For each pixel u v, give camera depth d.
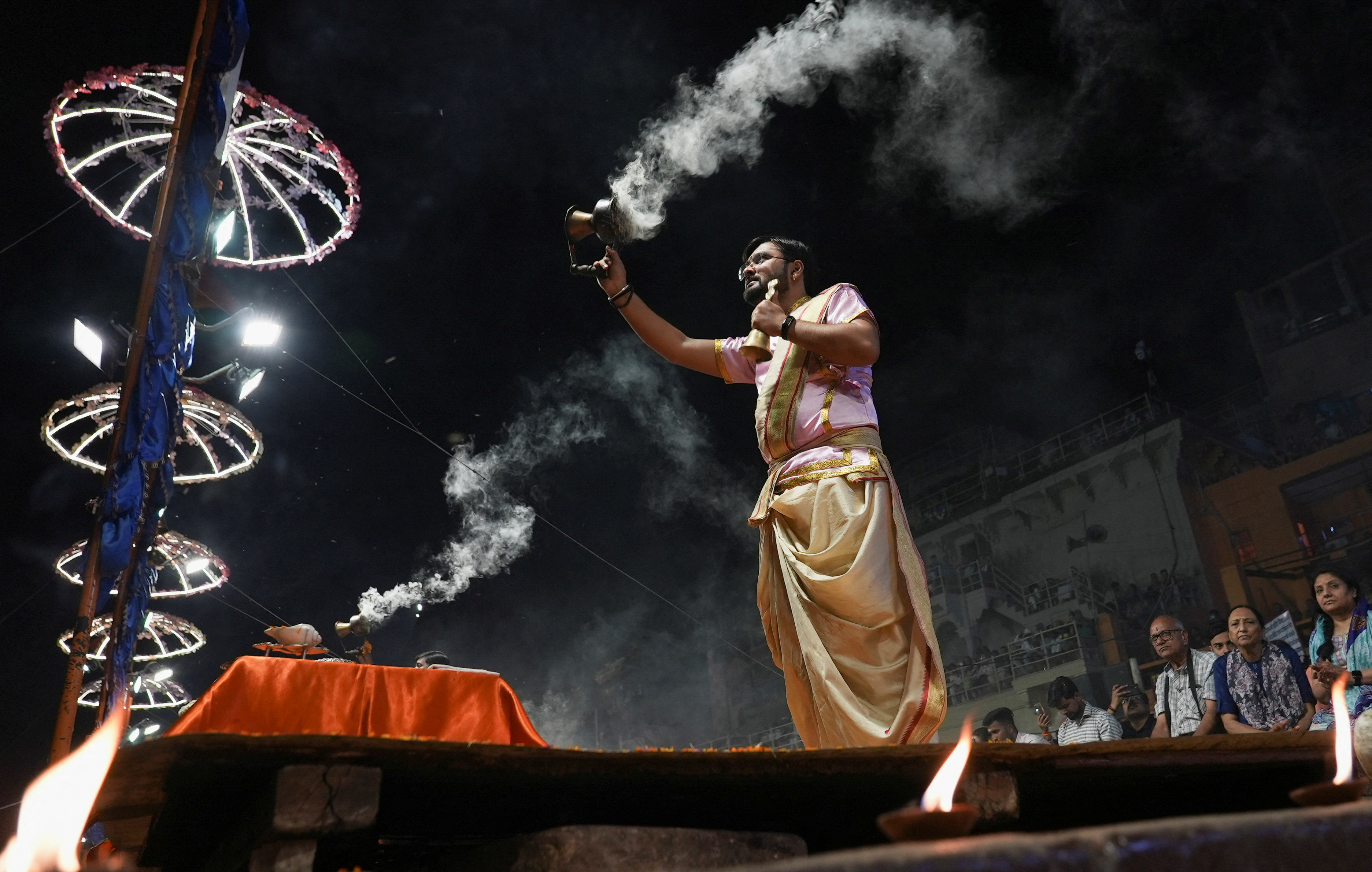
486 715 2.73
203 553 11.72
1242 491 22.72
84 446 10.24
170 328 8.12
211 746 1.58
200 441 11.41
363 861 1.75
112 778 1.73
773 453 3.27
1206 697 5.16
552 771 1.76
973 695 22.47
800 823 2.30
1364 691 4.07
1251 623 4.73
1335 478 21.89
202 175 7.97
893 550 2.95
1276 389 23.69
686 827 2.25
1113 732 6.38
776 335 3.12
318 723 2.57
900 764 1.87
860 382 3.25
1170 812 2.41
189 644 12.38
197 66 7.68
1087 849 0.88
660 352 3.73
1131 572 23.55
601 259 3.79
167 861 2.44
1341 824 0.97
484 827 2.22
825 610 2.89
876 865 0.82
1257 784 2.29
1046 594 24.03
